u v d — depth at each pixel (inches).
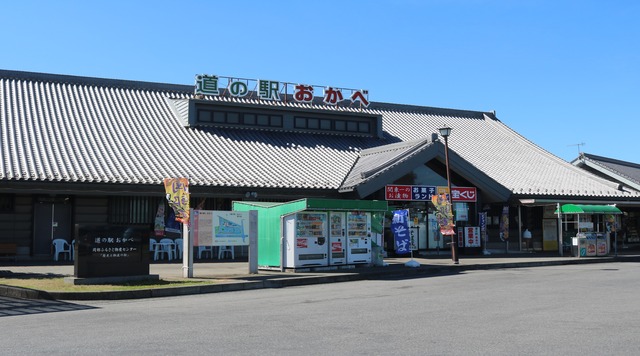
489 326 376.5
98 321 407.2
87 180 860.0
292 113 1262.3
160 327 379.9
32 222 906.1
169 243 954.1
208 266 844.6
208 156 1057.5
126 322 402.0
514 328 368.8
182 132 1133.1
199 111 1179.3
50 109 1085.1
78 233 604.1
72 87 1188.5
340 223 816.9
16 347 317.4
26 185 828.6
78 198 925.8
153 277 640.4
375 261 852.6
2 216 890.7
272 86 1251.8
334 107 1321.4
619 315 418.3
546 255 1118.4
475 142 1441.9
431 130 1453.0
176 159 1015.0
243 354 298.2
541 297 523.5
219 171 1001.5
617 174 1374.3
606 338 335.9
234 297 558.9
